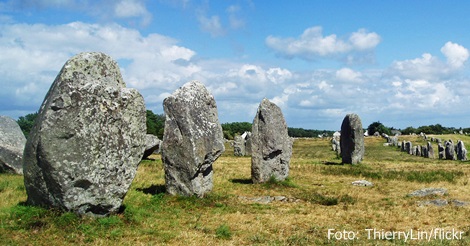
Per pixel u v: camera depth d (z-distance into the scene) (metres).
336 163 35.88
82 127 12.25
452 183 24.11
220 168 29.50
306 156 50.78
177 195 17.08
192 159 17.06
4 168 21.52
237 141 48.59
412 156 51.47
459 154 46.00
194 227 13.08
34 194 12.46
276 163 22.98
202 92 18.22
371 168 31.31
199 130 17.48
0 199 14.15
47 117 11.88
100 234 11.59
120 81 14.01
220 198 17.58
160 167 27.05
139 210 14.16
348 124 35.53
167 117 17.64
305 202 17.98
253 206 16.67
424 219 14.98
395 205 17.52
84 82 12.56
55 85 12.36
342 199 18.64
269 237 12.27
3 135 23.20
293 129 158.38
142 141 13.62
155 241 11.40
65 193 12.06
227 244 11.41
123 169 13.05
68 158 12.02
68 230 11.55
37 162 12.05
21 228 11.41
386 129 124.38
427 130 123.06
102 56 13.50
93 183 12.39
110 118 12.80
